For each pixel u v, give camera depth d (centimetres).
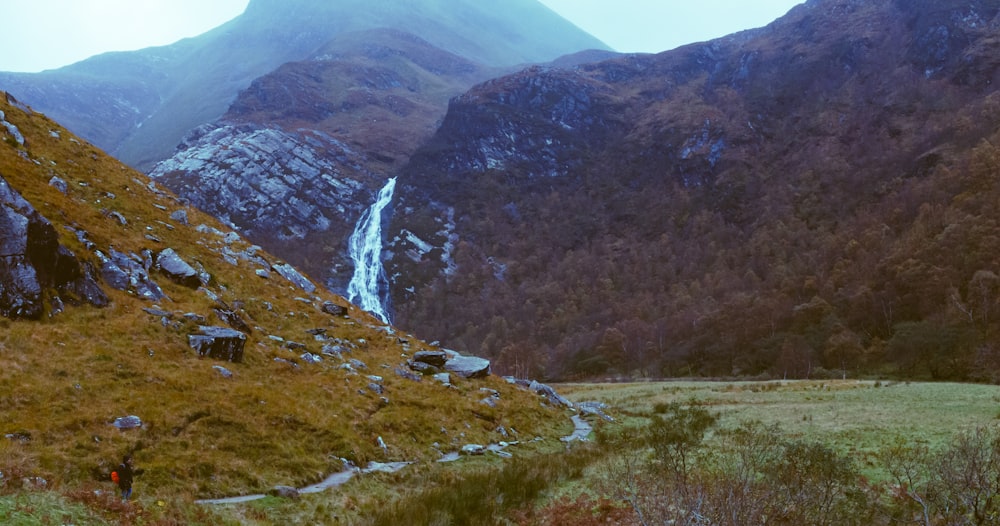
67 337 2731
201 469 2134
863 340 12538
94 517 1493
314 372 3638
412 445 3084
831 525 1641
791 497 1702
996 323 9575
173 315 3375
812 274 19500
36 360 2469
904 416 3381
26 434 1973
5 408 2111
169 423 2369
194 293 3856
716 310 17850
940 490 1728
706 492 1691
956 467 1814
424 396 3875
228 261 4769
